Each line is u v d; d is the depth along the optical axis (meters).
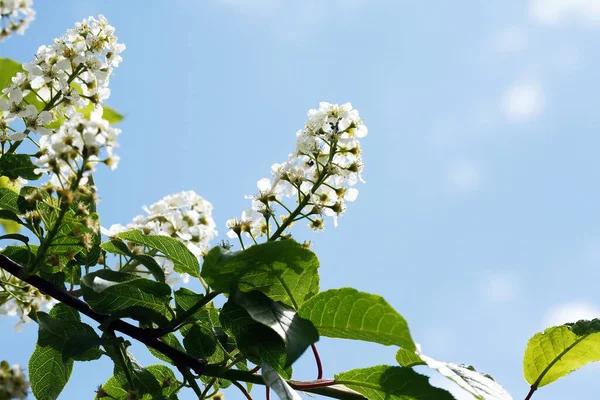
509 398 1.17
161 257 1.25
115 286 1.21
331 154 1.23
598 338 1.23
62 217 1.20
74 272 1.25
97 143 1.20
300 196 1.23
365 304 1.16
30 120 1.28
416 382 1.18
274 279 1.18
